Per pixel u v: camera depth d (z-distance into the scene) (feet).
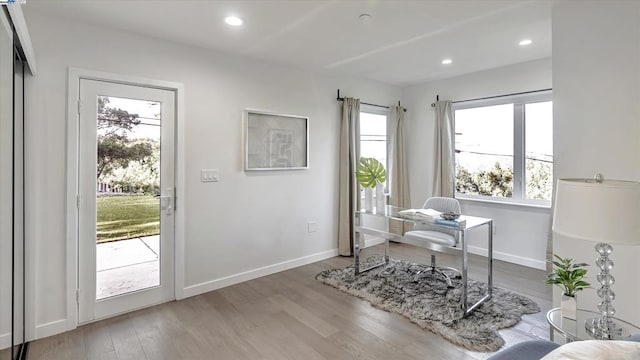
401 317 8.80
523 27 9.20
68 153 8.19
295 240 13.02
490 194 14.23
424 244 9.71
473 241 14.74
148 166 9.59
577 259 7.57
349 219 14.40
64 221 8.21
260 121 11.78
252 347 7.49
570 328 5.49
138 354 7.24
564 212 4.90
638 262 6.83
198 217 10.45
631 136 6.82
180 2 7.57
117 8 7.79
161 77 9.65
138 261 9.45
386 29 9.25
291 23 8.78
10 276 6.35
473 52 11.35
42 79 7.86
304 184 13.26
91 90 8.60
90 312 8.68
